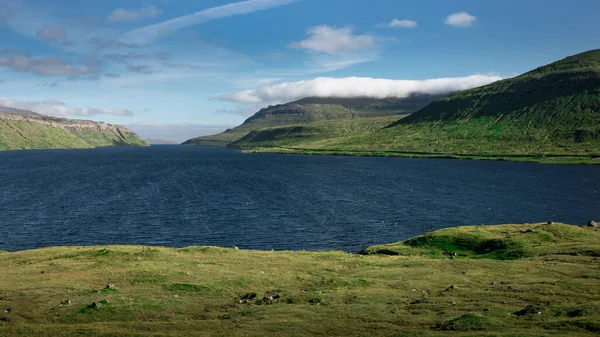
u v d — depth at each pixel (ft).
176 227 339.16
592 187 579.48
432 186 604.08
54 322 107.34
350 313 107.45
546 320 89.56
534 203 456.86
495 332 82.74
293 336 90.63
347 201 474.08
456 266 167.22
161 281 146.30
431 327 92.63
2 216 383.86
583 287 117.60
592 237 204.23
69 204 451.12
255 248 276.00
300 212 405.80
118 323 103.76
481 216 386.73
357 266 180.24
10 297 125.90
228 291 138.92
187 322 103.30
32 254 198.80
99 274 152.66
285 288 143.13
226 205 447.42
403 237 306.35
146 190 572.10
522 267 152.97
